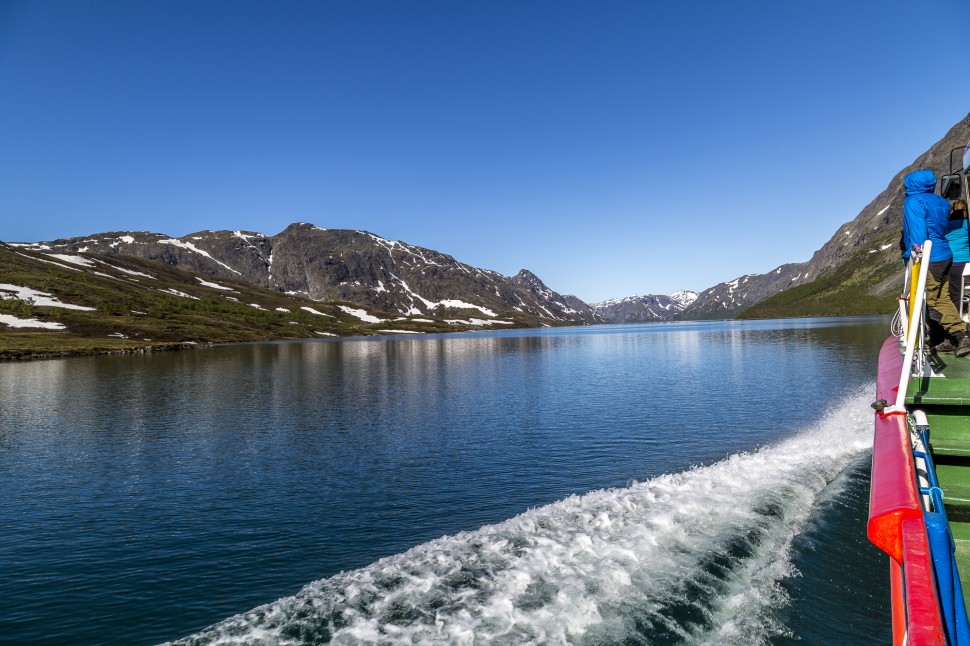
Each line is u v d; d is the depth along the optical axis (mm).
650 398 35781
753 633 7398
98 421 32688
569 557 9336
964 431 6008
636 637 7195
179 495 18125
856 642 7316
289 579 11727
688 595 8219
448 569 9023
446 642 7055
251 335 183125
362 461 22000
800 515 11609
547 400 36969
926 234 7934
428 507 16203
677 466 19484
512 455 22094
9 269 199375
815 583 8797
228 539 14125
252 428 29797
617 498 12391
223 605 10641
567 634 7215
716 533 10391
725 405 31625
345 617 7789
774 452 17516
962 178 9586
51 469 21859
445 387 46594
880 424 6062
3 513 16562
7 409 37938
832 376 42344
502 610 7742
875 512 4387
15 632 9750
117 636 9594
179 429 29844
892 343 10906
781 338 101938
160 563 12703
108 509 16828
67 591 11336
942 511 4402
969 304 9234
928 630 3127
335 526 14844
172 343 135750
